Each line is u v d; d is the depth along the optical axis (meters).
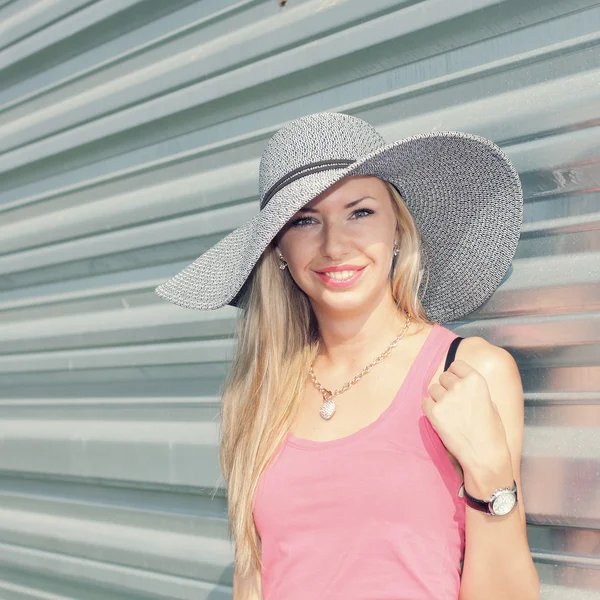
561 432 1.60
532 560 1.52
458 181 1.60
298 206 1.46
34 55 2.66
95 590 2.51
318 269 1.60
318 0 1.96
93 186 2.52
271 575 1.62
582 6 1.56
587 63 1.58
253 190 2.12
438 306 1.78
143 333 2.38
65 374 2.60
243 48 2.12
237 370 1.85
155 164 2.35
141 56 2.38
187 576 2.26
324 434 1.62
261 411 1.72
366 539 1.50
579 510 1.56
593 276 1.57
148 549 2.34
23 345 2.73
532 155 1.64
